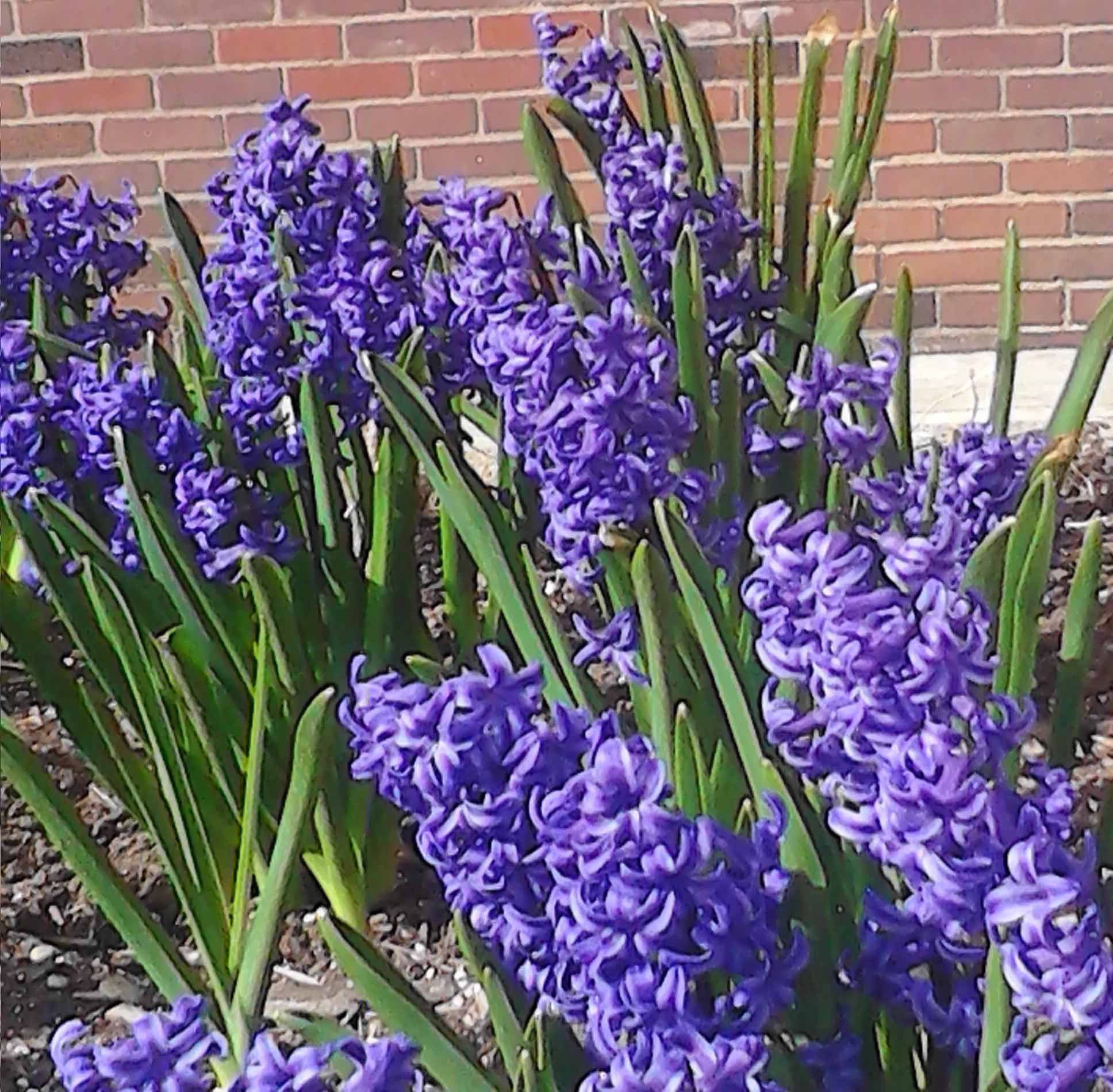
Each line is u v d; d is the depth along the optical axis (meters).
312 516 2.05
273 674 1.80
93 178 5.39
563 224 2.17
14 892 2.18
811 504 1.83
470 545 1.46
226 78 5.29
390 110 5.26
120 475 1.92
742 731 1.20
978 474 1.74
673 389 1.41
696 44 5.09
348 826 1.88
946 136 5.14
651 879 0.86
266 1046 0.88
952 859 0.86
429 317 1.91
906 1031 1.18
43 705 2.68
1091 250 5.18
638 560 1.19
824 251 2.17
